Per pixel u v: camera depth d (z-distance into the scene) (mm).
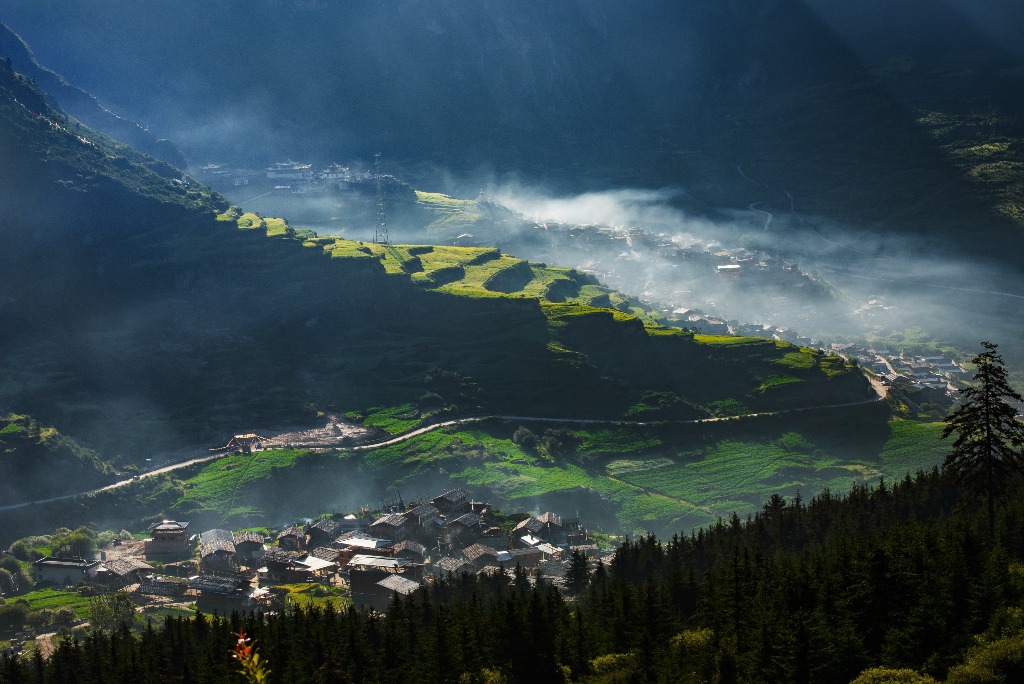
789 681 132500
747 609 147875
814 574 150750
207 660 159625
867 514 193000
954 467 158500
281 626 168375
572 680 149750
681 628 158625
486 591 196250
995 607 138125
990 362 154750
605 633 158500
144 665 162500
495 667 154250
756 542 193625
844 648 133625
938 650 132125
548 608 161875
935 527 157875
